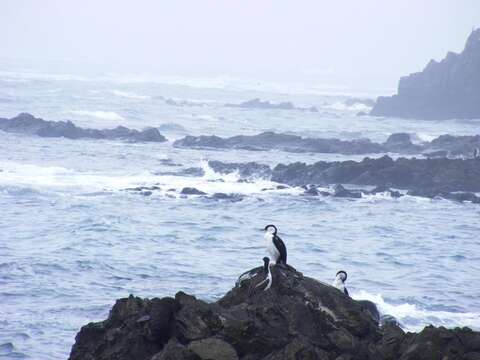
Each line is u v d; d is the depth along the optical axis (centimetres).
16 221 4769
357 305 2125
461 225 5438
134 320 2086
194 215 5209
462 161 7106
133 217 5019
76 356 2111
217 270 3888
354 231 5056
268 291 2100
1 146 7569
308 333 2052
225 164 6919
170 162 7281
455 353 2088
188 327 2009
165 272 3809
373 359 2062
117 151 7750
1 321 3030
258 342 2016
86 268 3806
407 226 5297
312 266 4112
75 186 5928
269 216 5347
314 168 6781
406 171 6738
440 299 3622
